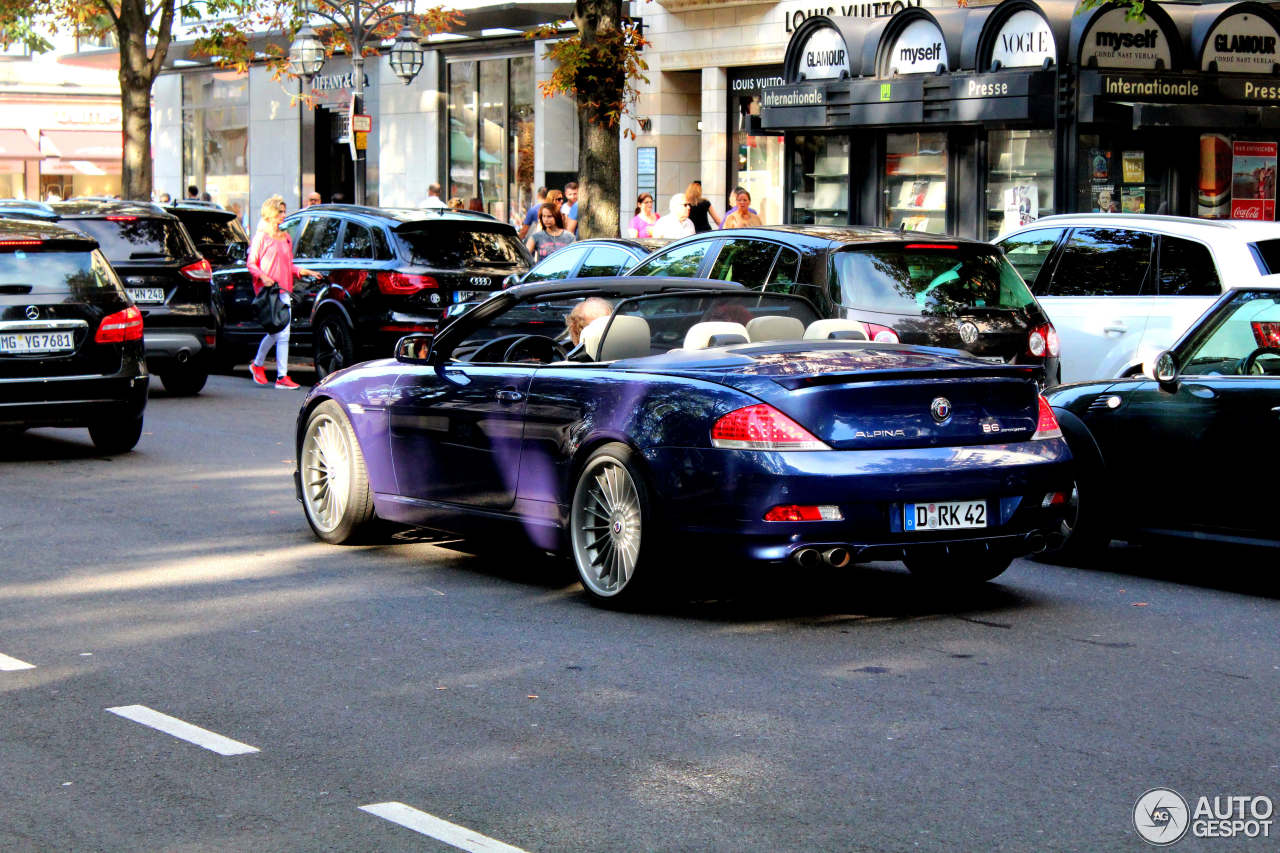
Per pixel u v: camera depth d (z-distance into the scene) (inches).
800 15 1216.2
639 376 363.9
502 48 1549.0
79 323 612.7
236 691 301.4
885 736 271.3
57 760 260.1
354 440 443.8
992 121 948.6
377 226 856.9
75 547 446.6
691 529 346.6
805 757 260.1
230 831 227.6
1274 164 1010.1
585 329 404.2
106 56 1950.1
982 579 395.9
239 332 961.5
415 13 1430.9
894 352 369.1
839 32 1051.3
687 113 1355.8
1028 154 990.4
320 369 877.2
